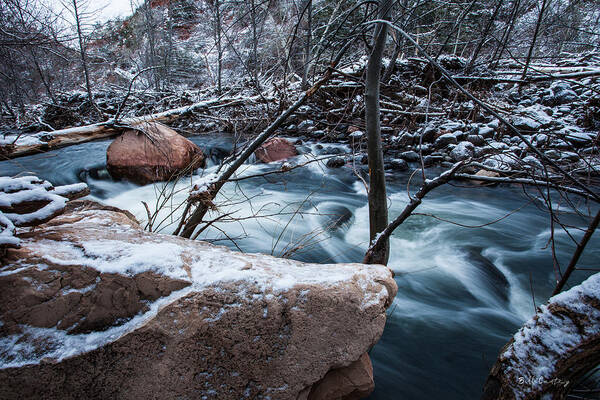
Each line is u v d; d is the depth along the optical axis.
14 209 1.41
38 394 1.20
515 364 1.36
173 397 1.32
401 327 2.85
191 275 1.48
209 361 1.38
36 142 5.37
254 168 7.39
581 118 7.69
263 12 6.89
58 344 1.24
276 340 1.46
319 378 1.51
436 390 2.26
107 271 1.35
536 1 9.25
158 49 15.65
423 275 3.65
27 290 1.26
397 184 6.50
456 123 7.84
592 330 1.20
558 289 1.89
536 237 4.46
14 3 5.95
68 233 1.66
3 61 8.01
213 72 14.65
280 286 1.51
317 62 4.78
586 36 12.32
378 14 2.56
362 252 4.09
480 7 9.56
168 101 11.70
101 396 1.26
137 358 1.29
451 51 12.88
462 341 2.71
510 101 9.30
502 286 3.49
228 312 1.41
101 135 6.36
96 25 8.45
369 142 2.65
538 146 6.75
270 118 4.80
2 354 1.19
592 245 4.16
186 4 15.23
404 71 9.23
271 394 1.45
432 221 4.95
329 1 10.39
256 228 4.45
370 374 1.68
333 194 6.07
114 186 6.11
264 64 10.52
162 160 6.07
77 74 12.55
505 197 5.90
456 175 2.21
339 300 1.54
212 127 10.66
